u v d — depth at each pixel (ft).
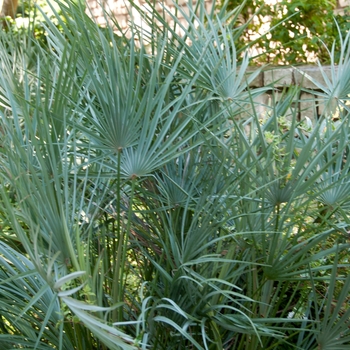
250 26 16.47
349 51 8.41
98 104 7.34
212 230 6.73
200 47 7.86
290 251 6.84
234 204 6.98
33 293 6.49
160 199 7.38
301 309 7.84
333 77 8.42
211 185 7.47
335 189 7.18
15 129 7.52
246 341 7.24
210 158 7.63
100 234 7.54
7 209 5.77
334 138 7.39
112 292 6.89
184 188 7.50
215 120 7.89
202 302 6.69
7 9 15.10
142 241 7.82
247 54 8.39
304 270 6.90
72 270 5.95
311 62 16.28
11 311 6.66
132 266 7.98
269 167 6.86
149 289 7.04
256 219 7.13
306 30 16.40
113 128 6.43
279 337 7.06
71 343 6.66
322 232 7.20
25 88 7.51
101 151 7.01
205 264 7.13
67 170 6.39
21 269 6.53
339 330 6.53
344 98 8.21
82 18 7.57
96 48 7.47
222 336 7.26
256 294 7.24
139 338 5.40
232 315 6.78
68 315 6.27
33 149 6.91
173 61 7.80
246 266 7.23
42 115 6.70
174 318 6.84
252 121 7.84
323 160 7.48
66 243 5.82
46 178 5.92
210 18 8.36
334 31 15.93
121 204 7.85
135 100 6.50
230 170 7.53
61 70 6.70
